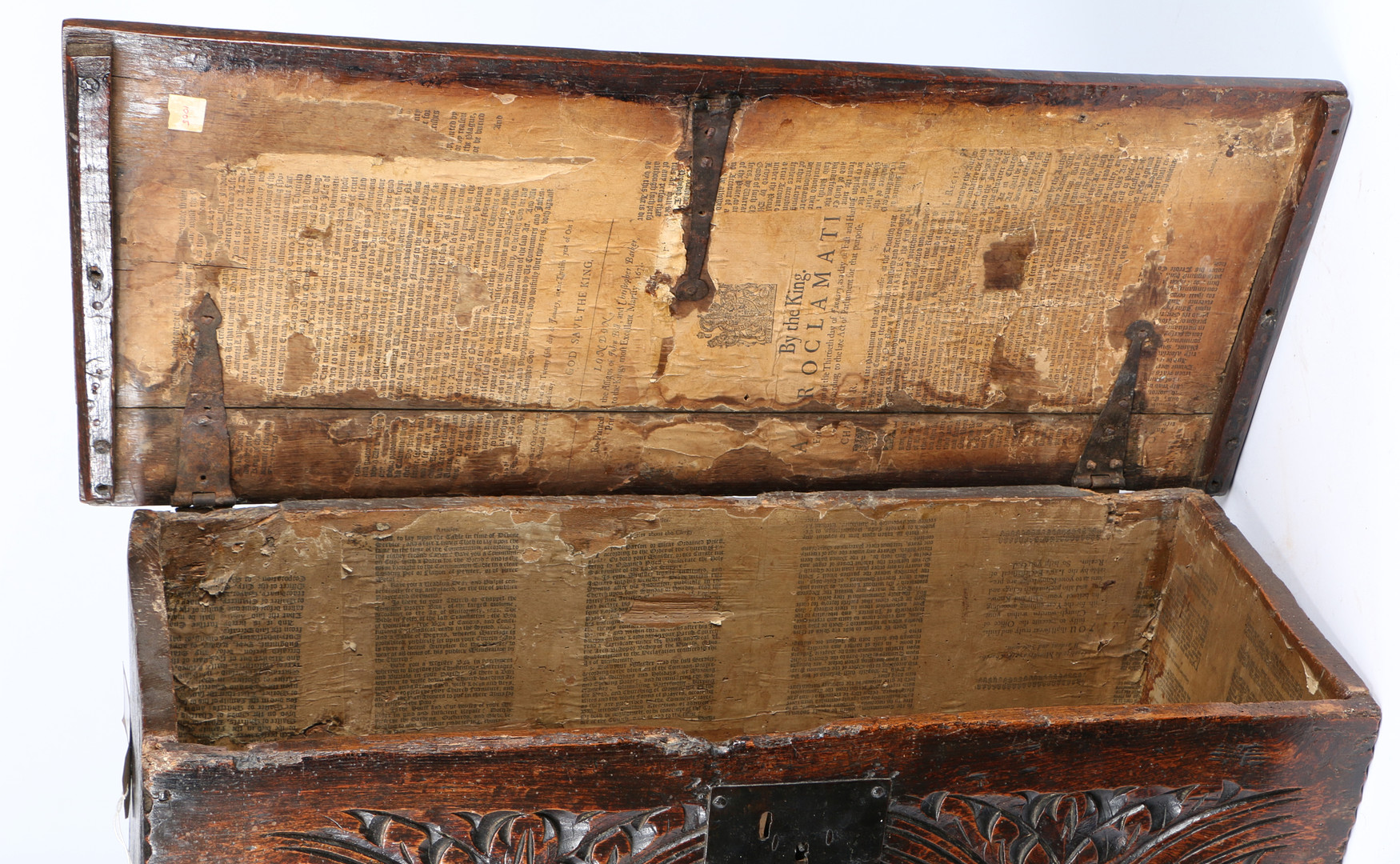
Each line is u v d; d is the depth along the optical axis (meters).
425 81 1.36
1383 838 1.39
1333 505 1.45
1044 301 1.51
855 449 1.56
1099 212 1.47
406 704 1.56
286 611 1.51
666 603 1.57
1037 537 1.58
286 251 1.41
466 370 1.48
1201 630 1.55
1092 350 1.53
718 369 1.51
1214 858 1.40
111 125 1.35
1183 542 1.58
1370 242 1.42
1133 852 1.39
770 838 1.34
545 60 1.36
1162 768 1.36
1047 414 1.56
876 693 1.62
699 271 1.46
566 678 1.58
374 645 1.54
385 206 1.41
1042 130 1.43
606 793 1.31
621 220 1.43
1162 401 1.56
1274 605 1.46
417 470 1.51
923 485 1.58
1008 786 1.35
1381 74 1.40
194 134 1.36
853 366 1.52
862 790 1.34
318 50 1.34
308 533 1.49
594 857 1.33
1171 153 1.45
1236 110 1.44
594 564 1.54
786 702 1.61
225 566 1.48
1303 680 1.42
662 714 1.60
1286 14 1.47
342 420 1.48
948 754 1.34
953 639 1.61
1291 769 1.38
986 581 1.59
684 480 1.55
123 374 1.43
